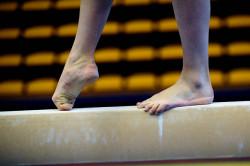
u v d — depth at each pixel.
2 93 5.13
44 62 5.36
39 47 5.58
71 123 3.10
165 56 5.22
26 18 5.89
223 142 3.06
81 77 3.14
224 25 5.47
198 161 3.03
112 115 3.09
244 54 5.18
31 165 3.11
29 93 5.08
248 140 3.05
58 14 5.86
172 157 3.08
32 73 5.31
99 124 3.09
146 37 5.45
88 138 3.09
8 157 3.12
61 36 5.61
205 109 3.07
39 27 5.78
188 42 3.11
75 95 3.17
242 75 4.98
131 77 5.08
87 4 3.13
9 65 5.40
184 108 3.08
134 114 3.08
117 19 5.69
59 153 3.10
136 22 5.61
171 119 3.07
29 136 3.11
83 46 3.15
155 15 5.67
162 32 5.45
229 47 5.27
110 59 5.24
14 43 5.64
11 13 5.92
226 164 2.97
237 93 4.96
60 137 3.10
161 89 4.90
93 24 3.13
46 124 3.10
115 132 3.09
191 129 3.07
